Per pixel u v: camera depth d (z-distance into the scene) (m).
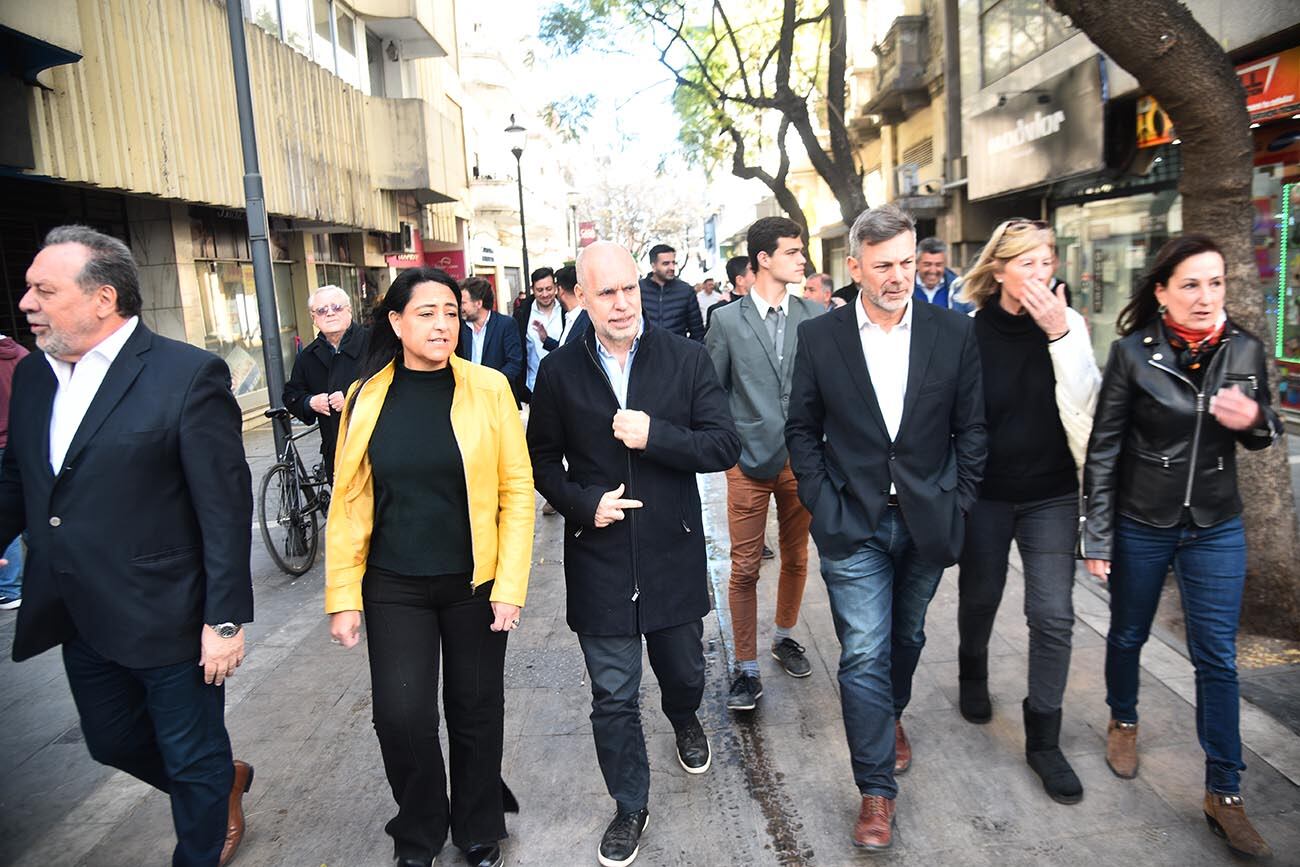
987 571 3.20
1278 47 7.70
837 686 3.91
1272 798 2.90
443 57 21.33
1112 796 3.00
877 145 21.16
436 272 2.61
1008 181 12.55
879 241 2.71
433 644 2.69
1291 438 7.91
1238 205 3.75
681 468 2.77
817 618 4.66
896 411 2.87
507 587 2.67
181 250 11.42
